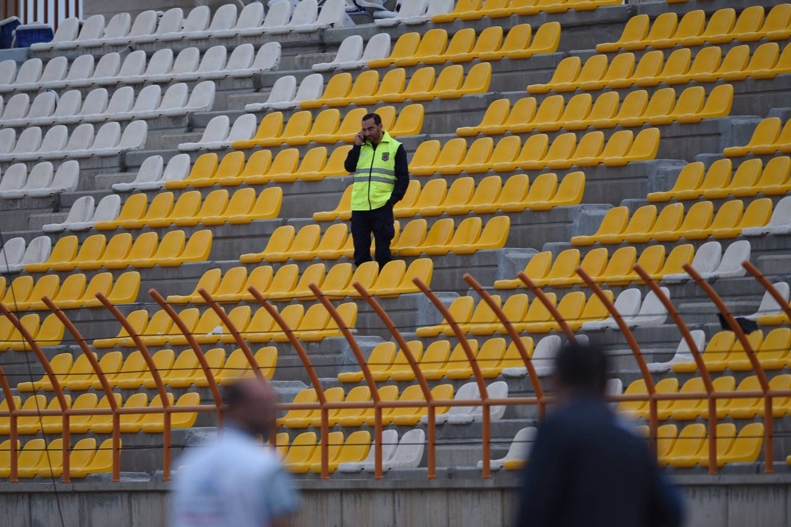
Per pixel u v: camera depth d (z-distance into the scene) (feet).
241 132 244.22
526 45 244.63
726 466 131.64
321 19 279.69
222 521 66.23
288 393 169.58
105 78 285.23
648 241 184.24
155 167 242.78
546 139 213.87
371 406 132.77
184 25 300.40
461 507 127.13
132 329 138.31
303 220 213.66
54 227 232.94
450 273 191.21
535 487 64.18
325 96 249.34
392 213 190.80
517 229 198.18
